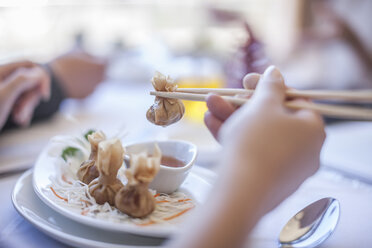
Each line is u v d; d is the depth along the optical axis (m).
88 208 0.36
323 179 0.49
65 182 0.43
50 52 1.38
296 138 0.26
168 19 1.66
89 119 0.85
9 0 1.34
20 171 0.52
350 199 0.44
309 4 1.41
